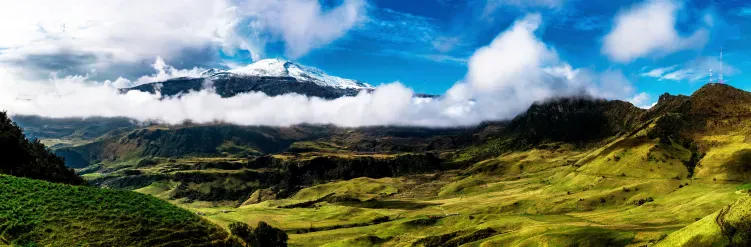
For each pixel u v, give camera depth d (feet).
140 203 351.67
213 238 339.98
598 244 500.33
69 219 307.78
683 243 405.39
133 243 303.89
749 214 368.07
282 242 498.69
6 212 295.69
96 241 295.48
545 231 579.07
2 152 505.25
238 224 456.86
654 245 448.65
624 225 647.56
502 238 600.80
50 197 325.83
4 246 268.41
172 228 331.16
